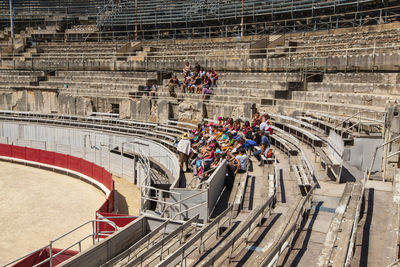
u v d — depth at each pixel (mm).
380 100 17359
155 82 32094
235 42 34281
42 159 25000
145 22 42812
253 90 24609
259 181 13984
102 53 38438
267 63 27750
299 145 16516
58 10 50375
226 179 14219
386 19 28531
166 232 11992
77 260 9688
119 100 30250
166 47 36969
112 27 45625
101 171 20984
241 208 11766
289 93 23625
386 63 21391
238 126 18703
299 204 10438
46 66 39438
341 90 21297
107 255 10680
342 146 12953
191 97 27062
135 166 21984
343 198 10484
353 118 16500
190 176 16609
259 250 8820
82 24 49062
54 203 18656
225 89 26219
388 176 12242
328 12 32812
